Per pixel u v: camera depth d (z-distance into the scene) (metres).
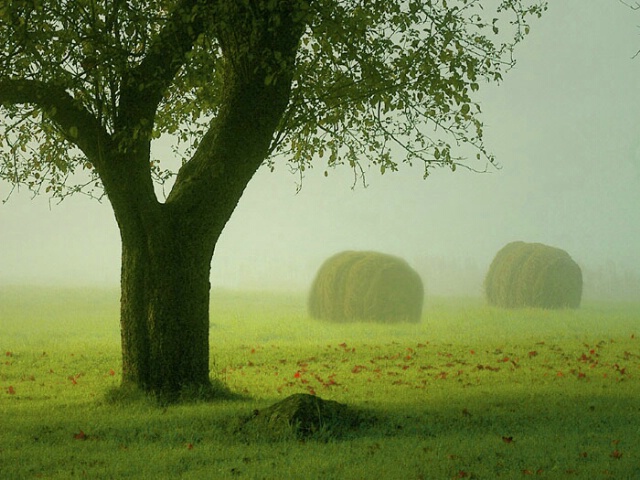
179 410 16.56
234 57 18.97
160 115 22.44
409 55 19.75
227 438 13.51
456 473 10.92
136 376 18.45
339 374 23.20
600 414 15.78
